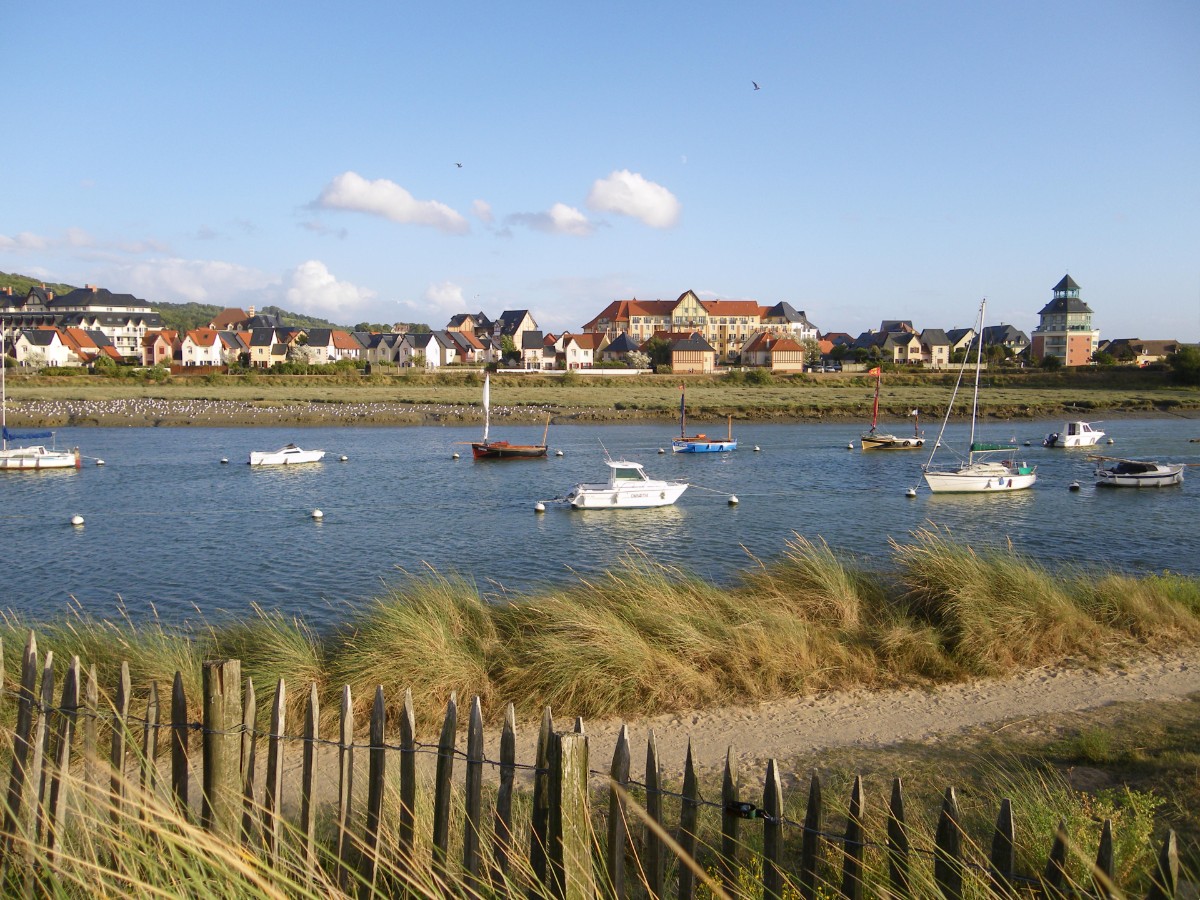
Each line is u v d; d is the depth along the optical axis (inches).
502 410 3646.7
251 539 1311.5
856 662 526.3
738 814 212.8
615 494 1589.6
